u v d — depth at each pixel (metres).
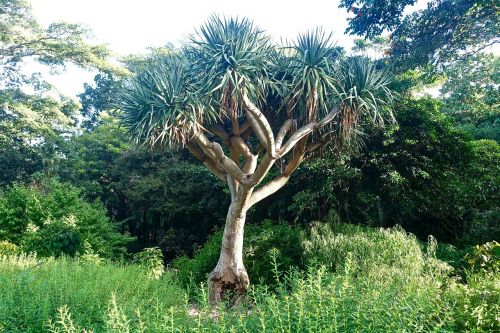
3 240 11.55
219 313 3.71
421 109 10.26
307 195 9.88
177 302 5.15
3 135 18.94
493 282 4.69
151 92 7.31
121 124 7.86
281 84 8.04
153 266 9.70
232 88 7.32
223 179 8.32
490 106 13.98
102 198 20.97
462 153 10.42
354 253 7.09
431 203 10.38
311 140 8.80
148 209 18.22
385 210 10.77
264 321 3.33
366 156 10.38
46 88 20.55
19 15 18.52
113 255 12.55
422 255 7.34
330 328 3.04
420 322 3.37
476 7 10.22
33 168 20.53
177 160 17.09
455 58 11.45
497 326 3.79
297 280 4.07
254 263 8.55
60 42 18.52
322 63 7.84
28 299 4.64
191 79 7.62
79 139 21.61
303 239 8.71
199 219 17.55
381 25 11.02
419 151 10.42
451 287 4.65
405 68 10.80
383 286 4.02
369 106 7.84
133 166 19.45
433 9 10.38
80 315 4.42
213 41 7.61
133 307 4.46
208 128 8.33
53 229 10.53
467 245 10.02
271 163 7.35
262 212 11.93
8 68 20.27
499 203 10.71
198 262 9.71
